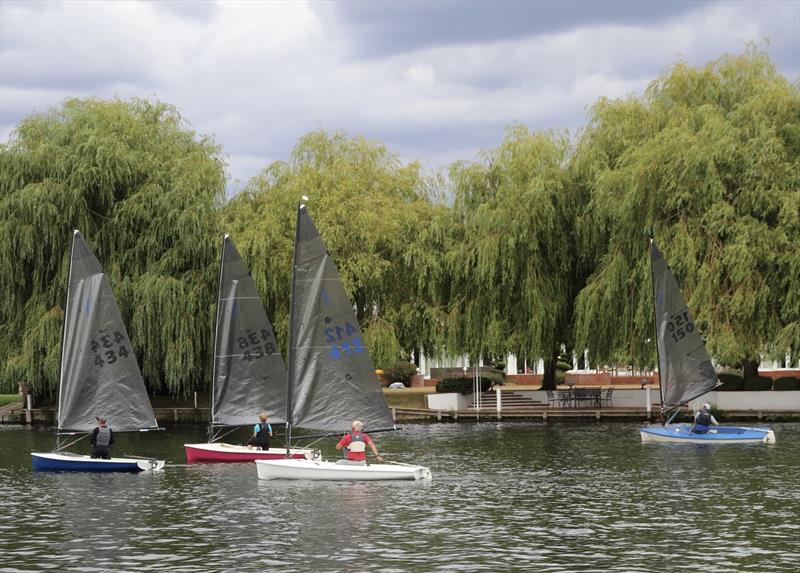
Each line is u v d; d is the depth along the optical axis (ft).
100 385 148.77
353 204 220.84
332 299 134.41
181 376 210.38
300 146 231.91
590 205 203.72
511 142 221.87
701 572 80.64
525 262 215.31
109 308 149.07
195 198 214.48
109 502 115.65
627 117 208.44
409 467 129.59
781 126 193.57
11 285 212.84
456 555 87.15
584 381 301.43
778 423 199.21
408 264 221.05
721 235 193.67
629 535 93.97
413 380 314.35
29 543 93.71
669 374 172.86
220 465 150.41
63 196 208.64
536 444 170.50
